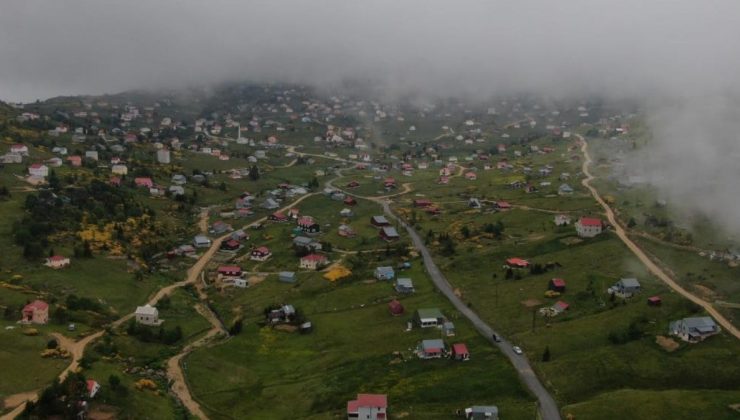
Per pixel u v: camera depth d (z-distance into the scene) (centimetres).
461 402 13750
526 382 14400
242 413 13850
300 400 14400
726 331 15738
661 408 12862
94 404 12694
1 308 16675
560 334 16500
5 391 12825
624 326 16450
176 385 14788
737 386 13750
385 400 13212
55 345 14975
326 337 17638
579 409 13062
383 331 17675
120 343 16138
